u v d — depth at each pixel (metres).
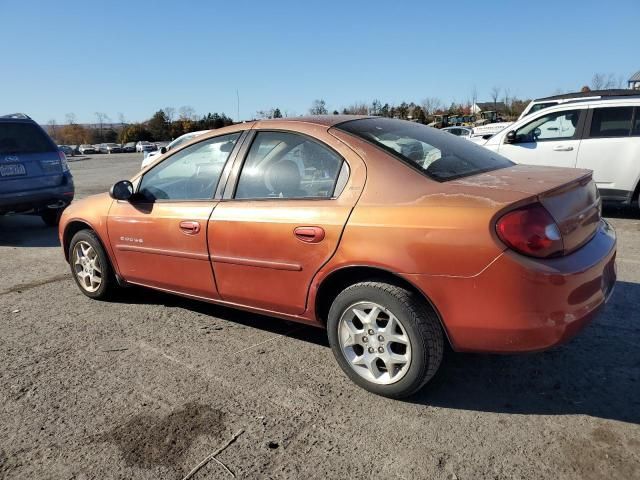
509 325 2.48
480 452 2.42
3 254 6.92
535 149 7.93
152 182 4.06
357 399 2.91
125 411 2.88
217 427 2.70
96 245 4.48
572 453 2.38
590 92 10.76
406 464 2.36
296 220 3.05
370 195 2.85
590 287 2.59
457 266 2.52
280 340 3.73
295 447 2.52
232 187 3.50
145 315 4.32
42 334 4.01
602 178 7.45
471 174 2.99
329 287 3.09
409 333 2.71
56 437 2.67
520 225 2.43
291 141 3.29
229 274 3.47
